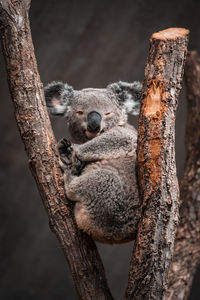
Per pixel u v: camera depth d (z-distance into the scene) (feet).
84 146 14.03
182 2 36.22
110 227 13.23
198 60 20.76
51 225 13.05
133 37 37.17
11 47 12.92
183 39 11.78
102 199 13.14
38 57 36.19
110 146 14.06
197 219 17.80
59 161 13.23
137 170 12.23
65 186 13.10
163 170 11.57
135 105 16.75
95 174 13.35
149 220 11.65
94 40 36.83
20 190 38.50
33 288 38.04
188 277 16.98
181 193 18.45
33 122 12.92
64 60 36.76
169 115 11.60
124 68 38.01
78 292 13.08
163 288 11.85
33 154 12.92
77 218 13.16
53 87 16.62
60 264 38.73
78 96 16.79
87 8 36.04
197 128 19.54
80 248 13.01
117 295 38.75
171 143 11.66
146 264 11.69
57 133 38.01
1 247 38.06
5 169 38.11
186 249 17.35
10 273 38.01
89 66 37.45
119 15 36.52
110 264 38.93
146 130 11.64
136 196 13.33
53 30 35.96
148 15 36.65
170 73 11.66
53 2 35.27
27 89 12.94
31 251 38.58
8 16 12.91
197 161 18.90
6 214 38.27
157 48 11.78
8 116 36.88
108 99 16.61
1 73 34.09
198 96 20.08
